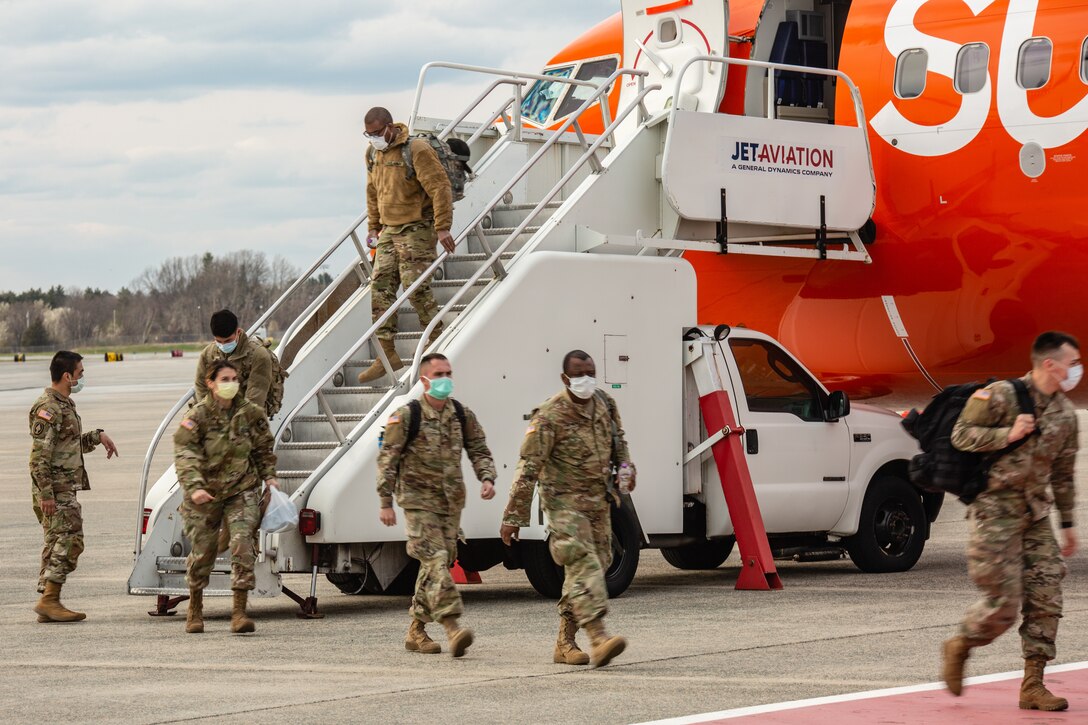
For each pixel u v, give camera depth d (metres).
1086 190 13.65
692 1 15.69
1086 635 9.46
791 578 13.59
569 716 7.05
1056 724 6.73
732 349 13.12
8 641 10.20
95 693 7.96
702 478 13.07
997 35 14.31
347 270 13.66
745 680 8.00
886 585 12.77
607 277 12.57
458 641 8.84
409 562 11.95
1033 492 7.10
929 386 16.27
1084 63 13.69
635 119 16.17
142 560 11.67
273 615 11.57
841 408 13.20
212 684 8.18
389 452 8.91
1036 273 14.14
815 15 16.55
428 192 12.19
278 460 11.76
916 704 7.23
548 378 12.20
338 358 13.12
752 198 13.56
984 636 7.14
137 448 36.03
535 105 18.27
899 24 15.06
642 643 9.46
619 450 8.65
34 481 11.23
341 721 7.04
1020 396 7.02
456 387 11.68
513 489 8.52
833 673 8.19
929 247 14.77
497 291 12.07
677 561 15.09
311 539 11.12
